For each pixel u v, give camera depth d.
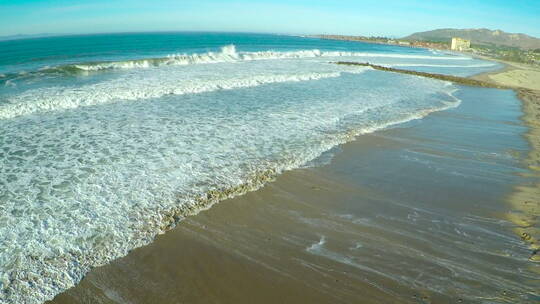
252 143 9.72
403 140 10.91
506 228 6.17
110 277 4.65
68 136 9.74
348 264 5.07
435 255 5.34
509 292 4.56
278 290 4.55
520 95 21.47
